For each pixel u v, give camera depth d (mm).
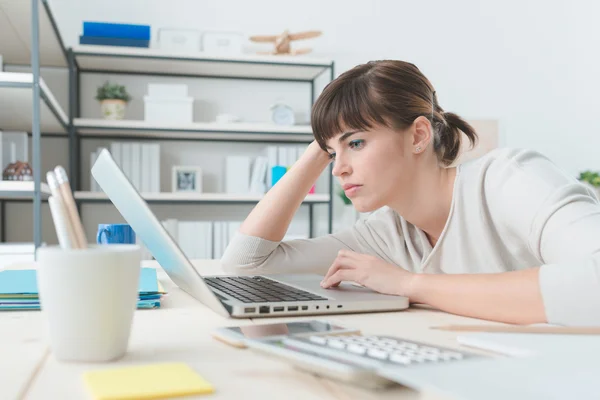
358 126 889
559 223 774
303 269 1158
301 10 3785
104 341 465
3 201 3383
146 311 742
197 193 3328
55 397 376
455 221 972
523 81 4047
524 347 461
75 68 3486
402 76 912
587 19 4113
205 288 687
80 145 3498
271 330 554
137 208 698
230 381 413
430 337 569
